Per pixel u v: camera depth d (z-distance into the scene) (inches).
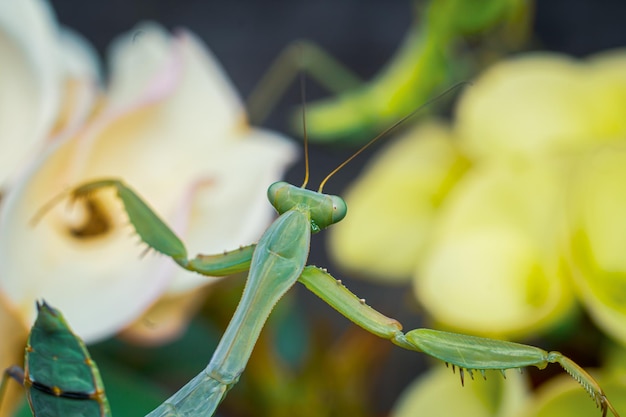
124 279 10.1
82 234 10.2
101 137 10.4
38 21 10.4
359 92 12.1
